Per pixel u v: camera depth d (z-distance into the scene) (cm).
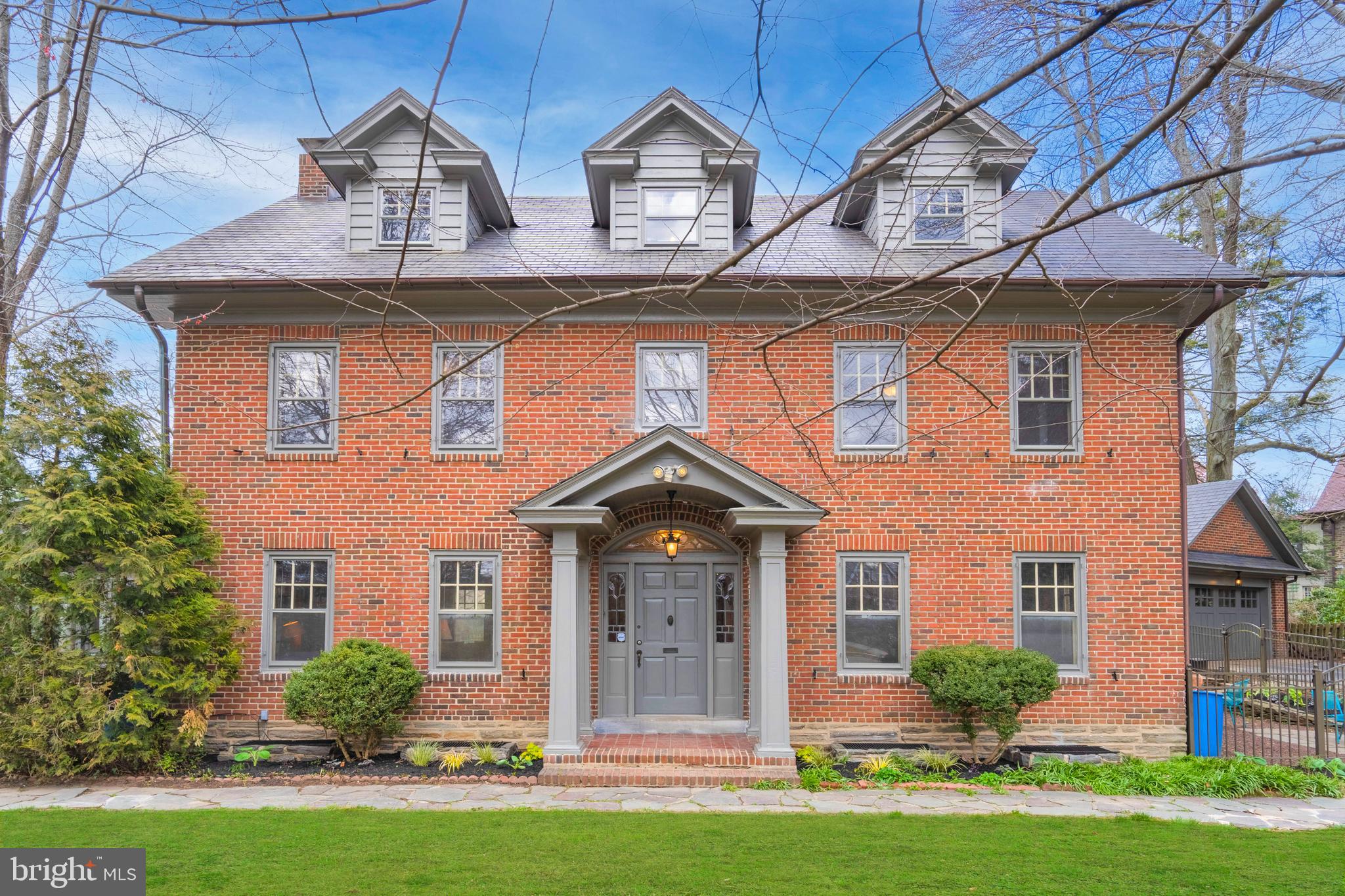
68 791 1005
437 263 1280
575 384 1265
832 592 1228
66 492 1073
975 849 780
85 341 1133
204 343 1266
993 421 1251
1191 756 1168
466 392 1276
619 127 1312
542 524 1101
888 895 663
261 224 1441
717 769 1067
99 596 1061
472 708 1220
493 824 859
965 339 1261
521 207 1571
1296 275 386
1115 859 754
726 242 1321
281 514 1244
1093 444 1245
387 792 1004
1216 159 539
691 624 1281
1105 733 1205
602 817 894
